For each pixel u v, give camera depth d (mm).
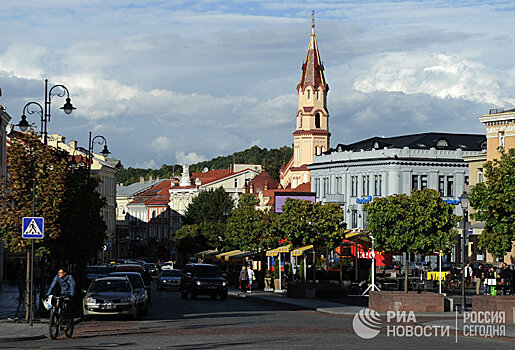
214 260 94688
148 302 43438
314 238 59969
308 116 144875
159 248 168500
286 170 148000
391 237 40219
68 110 40906
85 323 31734
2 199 32938
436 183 97812
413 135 105250
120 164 137875
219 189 126375
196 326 29359
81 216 39031
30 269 32781
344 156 104750
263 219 75000
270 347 21328
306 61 147000
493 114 81438
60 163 33594
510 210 47938
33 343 23859
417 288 52812
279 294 58406
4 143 64000
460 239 84312
